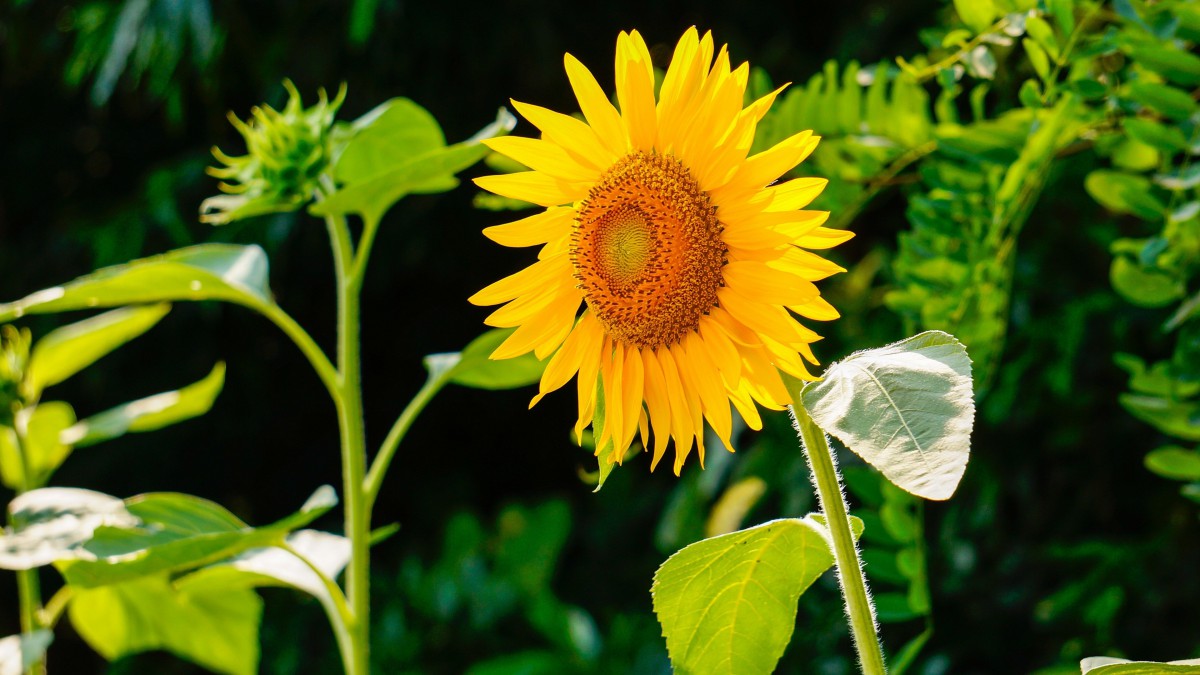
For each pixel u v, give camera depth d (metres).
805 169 1.59
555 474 4.21
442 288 4.02
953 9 1.94
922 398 1.11
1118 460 2.47
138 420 1.72
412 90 3.59
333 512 4.14
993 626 2.55
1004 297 1.52
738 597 1.27
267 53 3.54
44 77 4.07
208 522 1.49
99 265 3.55
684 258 1.22
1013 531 2.63
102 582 1.42
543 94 3.66
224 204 1.50
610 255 1.24
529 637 3.29
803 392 1.14
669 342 1.24
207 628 1.75
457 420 4.18
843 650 2.35
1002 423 2.50
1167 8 1.36
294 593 3.60
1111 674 1.16
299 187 1.49
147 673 3.60
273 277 3.61
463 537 3.49
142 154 4.17
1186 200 1.43
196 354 3.90
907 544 1.48
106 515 1.47
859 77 1.60
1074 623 2.47
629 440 1.25
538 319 1.26
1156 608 2.33
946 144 1.48
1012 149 1.47
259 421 4.06
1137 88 1.39
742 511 2.29
